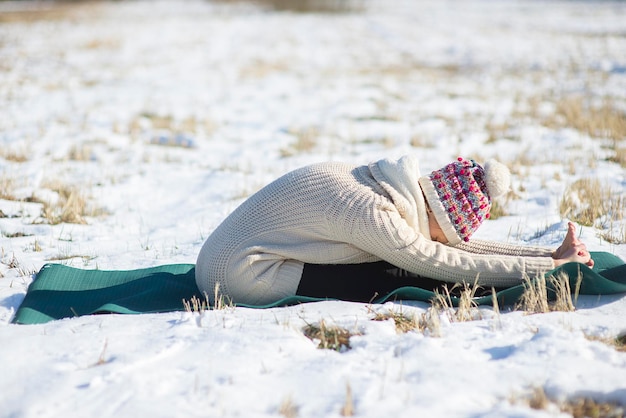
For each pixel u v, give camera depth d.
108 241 8.98
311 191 6.12
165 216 10.22
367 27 42.03
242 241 6.27
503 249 6.52
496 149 14.11
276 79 23.84
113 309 6.11
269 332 5.41
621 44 30.22
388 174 6.16
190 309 6.09
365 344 5.23
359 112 18.41
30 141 14.37
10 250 8.34
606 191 10.48
